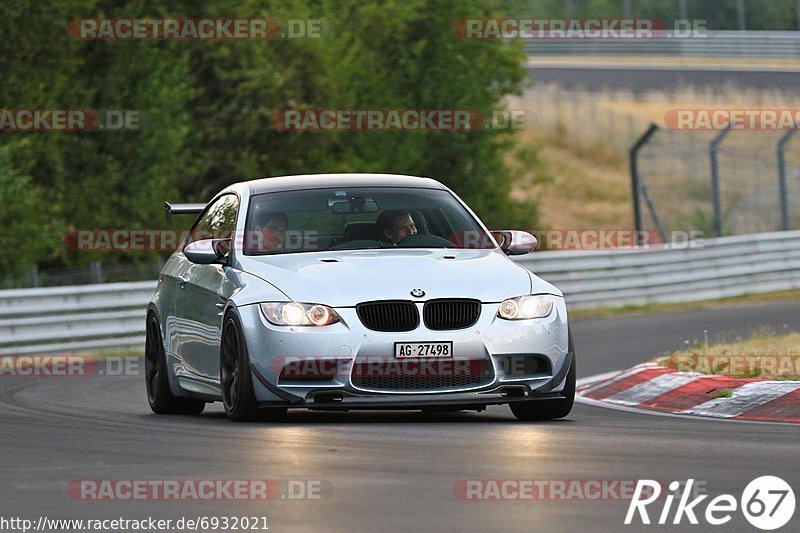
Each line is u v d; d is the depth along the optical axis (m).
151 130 84.19
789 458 21.11
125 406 34.47
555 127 160.75
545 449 22.22
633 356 47.81
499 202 100.88
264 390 26.89
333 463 20.66
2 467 21.00
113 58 84.50
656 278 77.88
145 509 16.98
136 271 83.12
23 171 78.38
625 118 161.00
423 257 28.61
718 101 162.12
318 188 30.81
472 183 98.50
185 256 30.12
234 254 29.30
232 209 30.92
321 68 89.50
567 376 27.88
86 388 40.38
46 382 42.94
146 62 85.06
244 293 27.70
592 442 23.23
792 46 186.38
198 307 30.09
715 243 81.62
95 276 71.44
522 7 103.31
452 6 96.50
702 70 173.38
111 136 83.62
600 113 162.62
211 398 29.55
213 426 26.88
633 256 76.81
